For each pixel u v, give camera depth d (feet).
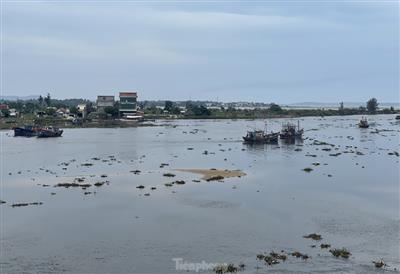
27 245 154.51
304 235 162.30
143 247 151.53
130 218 185.06
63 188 244.22
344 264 136.15
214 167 316.60
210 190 236.22
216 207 201.16
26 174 290.76
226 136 571.69
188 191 234.38
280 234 163.73
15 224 178.09
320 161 341.21
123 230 169.48
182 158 368.89
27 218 186.19
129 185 250.78
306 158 359.05
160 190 237.45
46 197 223.30
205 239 158.92
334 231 166.50
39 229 171.53
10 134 626.64
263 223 176.96
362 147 433.89
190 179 268.62
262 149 428.56
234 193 228.63
